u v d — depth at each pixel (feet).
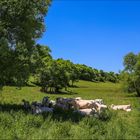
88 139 68.13
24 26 102.47
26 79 110.01
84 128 80.79
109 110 116.26
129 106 134.92
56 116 95.96
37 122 80.53
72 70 454.40
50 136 66.95
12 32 103.65
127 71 349.20
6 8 98.94
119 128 81.46
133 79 341.82
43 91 328.90
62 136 70.18
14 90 258.57
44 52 113.09
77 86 472.03
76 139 66.85
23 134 69.97
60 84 341.82
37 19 106.83
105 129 80.12
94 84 561.43
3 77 106.11
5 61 103.09
